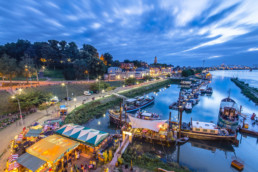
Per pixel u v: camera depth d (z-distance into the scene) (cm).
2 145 2123
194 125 3166
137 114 4006
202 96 7719
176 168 2058
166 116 4553
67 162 1775
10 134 2464
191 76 17925
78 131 2205
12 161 1538
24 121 3080
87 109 4344
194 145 2916
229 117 3578
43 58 8888
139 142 2852
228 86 11656
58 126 2844
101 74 9475
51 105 4297
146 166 1908
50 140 1927
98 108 4741
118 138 2714
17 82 6400
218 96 7712
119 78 10950
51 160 1519
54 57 9375
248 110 5256
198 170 2197
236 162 2300
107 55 13650
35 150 1689
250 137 3291
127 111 4606
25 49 9181
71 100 5044
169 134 2919
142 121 2953
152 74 16838
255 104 6141
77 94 5944
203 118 4441
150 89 9100
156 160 2178
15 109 3584
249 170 2241
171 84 12694
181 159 2453
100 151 2050
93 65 8794
